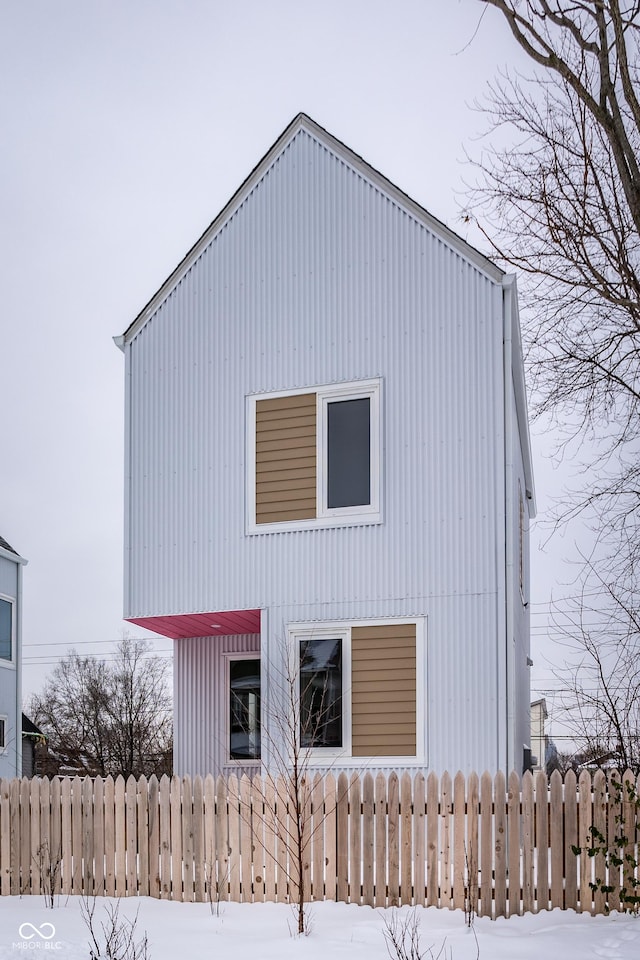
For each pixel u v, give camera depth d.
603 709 12.47
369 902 11.29
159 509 15.09
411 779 11.54
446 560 13.34
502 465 13.27
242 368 14.94
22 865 13.31
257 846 12.00
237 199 15.33
